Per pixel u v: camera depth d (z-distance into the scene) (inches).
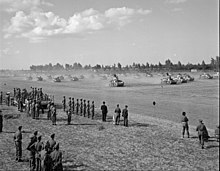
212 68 4207.7
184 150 749.3
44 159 540.1
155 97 1990.7
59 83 3575.3
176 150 750.5
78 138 882.8
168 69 5733.3
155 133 947.3
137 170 603.5
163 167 621.3
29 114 1293.1
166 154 716.7
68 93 2309.3
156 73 5295.3
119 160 672.4
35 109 1230.3
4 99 1872.5
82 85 3191.4
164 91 2340.1
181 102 1720.0
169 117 1250.0
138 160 670.5
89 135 923.4
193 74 4320.9
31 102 1289.4
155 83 3223.4
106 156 703.1
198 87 2504.9
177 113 1344.7
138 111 1421.0
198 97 1910.7
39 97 1632.6
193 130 988.6
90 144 813.2
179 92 2231.8
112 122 1154.0
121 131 981.8
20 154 665.6
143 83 3272.6
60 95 2166.6
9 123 1125.7
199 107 1501.0
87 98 1977.1
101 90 2546.8
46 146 560.7
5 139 868.0
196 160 662.5
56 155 546.0
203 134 769.6
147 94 2171.5
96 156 702.5
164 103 1694.1
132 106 1590.8
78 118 1254.3
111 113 1382.9
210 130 969.5
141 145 802.2
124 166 629.9
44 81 4030.5
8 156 700.7
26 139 868.6
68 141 845.8
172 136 905.5
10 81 4010.8
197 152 728.3
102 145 803.4
